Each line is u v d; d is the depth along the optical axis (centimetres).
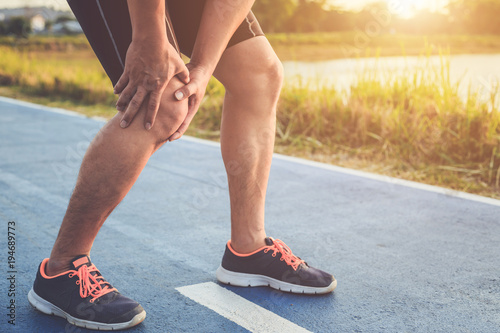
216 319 164
